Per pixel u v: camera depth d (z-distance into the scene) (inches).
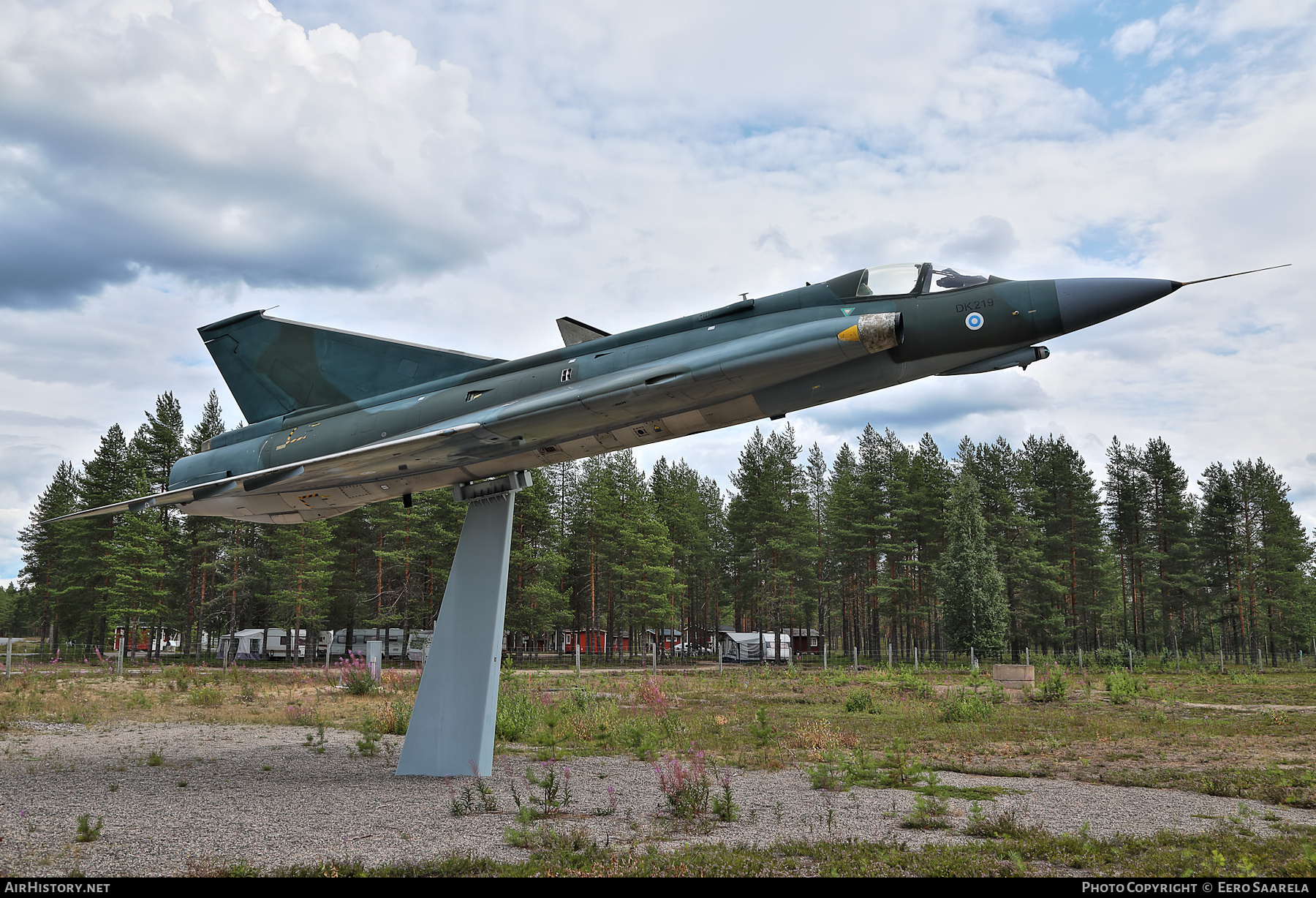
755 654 2251.5
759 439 2753.4
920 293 456.8
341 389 583.8
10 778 406.0
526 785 399.9
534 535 2142.0
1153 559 2502.5
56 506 2630.4
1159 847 266.5
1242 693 1024.9
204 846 268.5
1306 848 239.9
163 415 2370.8
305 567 1929.1
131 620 2117.4
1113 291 429.7
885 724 683.4
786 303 478.9
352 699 936.9
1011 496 2428.6
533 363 526.0
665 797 362.3
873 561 2440.9
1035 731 628.7
